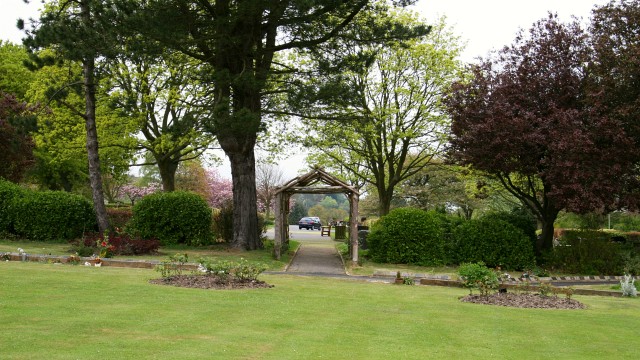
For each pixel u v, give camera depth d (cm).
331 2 1941
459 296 1305
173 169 3503
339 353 684
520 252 2214
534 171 2120
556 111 2073
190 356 632
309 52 2317
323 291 1284
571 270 2184
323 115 2288
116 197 6284
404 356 684
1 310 830
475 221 2297
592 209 1995
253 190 2402
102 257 1872
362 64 2173
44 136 3294
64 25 1903
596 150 1983
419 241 2236
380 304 1110
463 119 2292
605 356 734
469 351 730
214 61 2267
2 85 4169
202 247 2364
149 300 987
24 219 2359
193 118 1998
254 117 1958
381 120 3095
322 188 2236
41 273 1299
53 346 646
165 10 1898
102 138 3203
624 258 2194
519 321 958
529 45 2289
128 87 3050
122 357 615
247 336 750
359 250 2619
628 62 1995
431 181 4572
